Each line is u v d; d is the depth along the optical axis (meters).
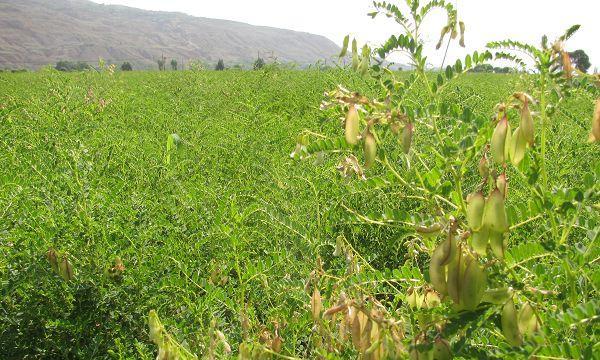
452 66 2.19
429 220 2.09
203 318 3.35
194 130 8.75
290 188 5.44
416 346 1.76
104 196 4.31
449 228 1.75
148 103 11.98
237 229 3.54
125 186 5.29
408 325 2.15
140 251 4.00
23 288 3.70
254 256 4.40
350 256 2.49
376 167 5.48
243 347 2.17
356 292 2.32
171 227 4.36
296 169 5.82
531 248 1.91
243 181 6.32
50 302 3.71
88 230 3.93
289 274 3.61
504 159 1.77
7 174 4.34
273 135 8.29
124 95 13.52
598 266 2.12
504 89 12.38
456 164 2.04
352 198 4.86
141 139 7.97
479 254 1.79
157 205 4.68
